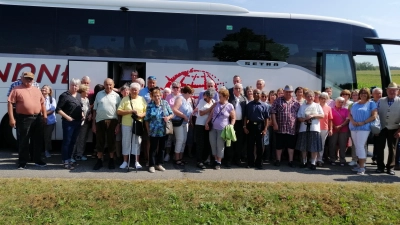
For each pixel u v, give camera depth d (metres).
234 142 8.66
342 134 8.91
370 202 5.75
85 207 5.32
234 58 9.79
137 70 9.64
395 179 7.77
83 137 8.77
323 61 10.03
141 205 5.42
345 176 7.95
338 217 5.31
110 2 9.49
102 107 7.80
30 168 7.91
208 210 5.36
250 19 9.88
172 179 7.06
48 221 4.90
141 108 7.92
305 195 5.90
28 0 9.31
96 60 9.41
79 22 9.41
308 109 8.44
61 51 9.34
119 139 8.65
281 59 9.94
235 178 7.54
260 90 8.82
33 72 9.27
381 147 8.29
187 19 9.69
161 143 7.99
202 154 8.39
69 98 7.92
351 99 9.80
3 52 9.23
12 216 5.01
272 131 9.21
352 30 10.20
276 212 5.39
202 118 8.32
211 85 8.38
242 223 5.04
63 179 6.67
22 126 7.75
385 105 8.12
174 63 9.60
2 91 9.27
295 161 9.33
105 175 7.49
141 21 9.56
